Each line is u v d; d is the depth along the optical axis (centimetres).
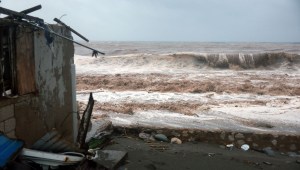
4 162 441
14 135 564
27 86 595
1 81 530
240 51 6531
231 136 1001
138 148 887
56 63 711
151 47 9050
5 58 545
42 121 657
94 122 1017
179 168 761
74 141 819
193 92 1858
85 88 1916
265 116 1308
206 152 890
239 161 831
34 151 507
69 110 794
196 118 1241
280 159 877
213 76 2617
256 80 2414
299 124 1184
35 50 616
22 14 520
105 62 3362
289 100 1675
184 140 995
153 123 1131
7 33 541
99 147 857
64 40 743
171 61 3322
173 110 1376
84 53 6159
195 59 3362
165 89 1911
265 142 983
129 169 724
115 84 2053
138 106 1429
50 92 688
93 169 630
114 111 1315
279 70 3275
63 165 529
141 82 2120
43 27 597
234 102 1594
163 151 875
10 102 546
